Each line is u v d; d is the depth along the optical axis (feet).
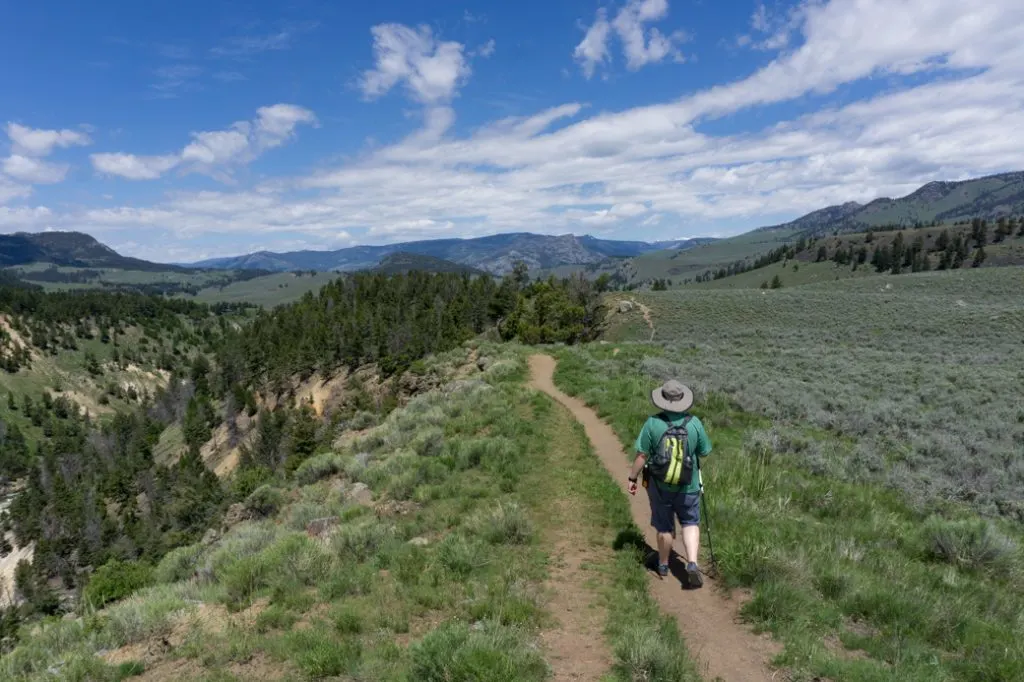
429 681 14.34
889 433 49.08
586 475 33.27
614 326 244.83
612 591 19.92
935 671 14.53
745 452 38.34
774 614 17.67
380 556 23.66
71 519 310.45
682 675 14.57
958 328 154.40
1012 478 37.86
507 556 23.13
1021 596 20.45
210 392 506.89
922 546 24.20
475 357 113.50
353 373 333.21
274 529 34.19
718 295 276.82
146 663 16.72
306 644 16.61
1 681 16.25
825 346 131.85
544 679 14.83
